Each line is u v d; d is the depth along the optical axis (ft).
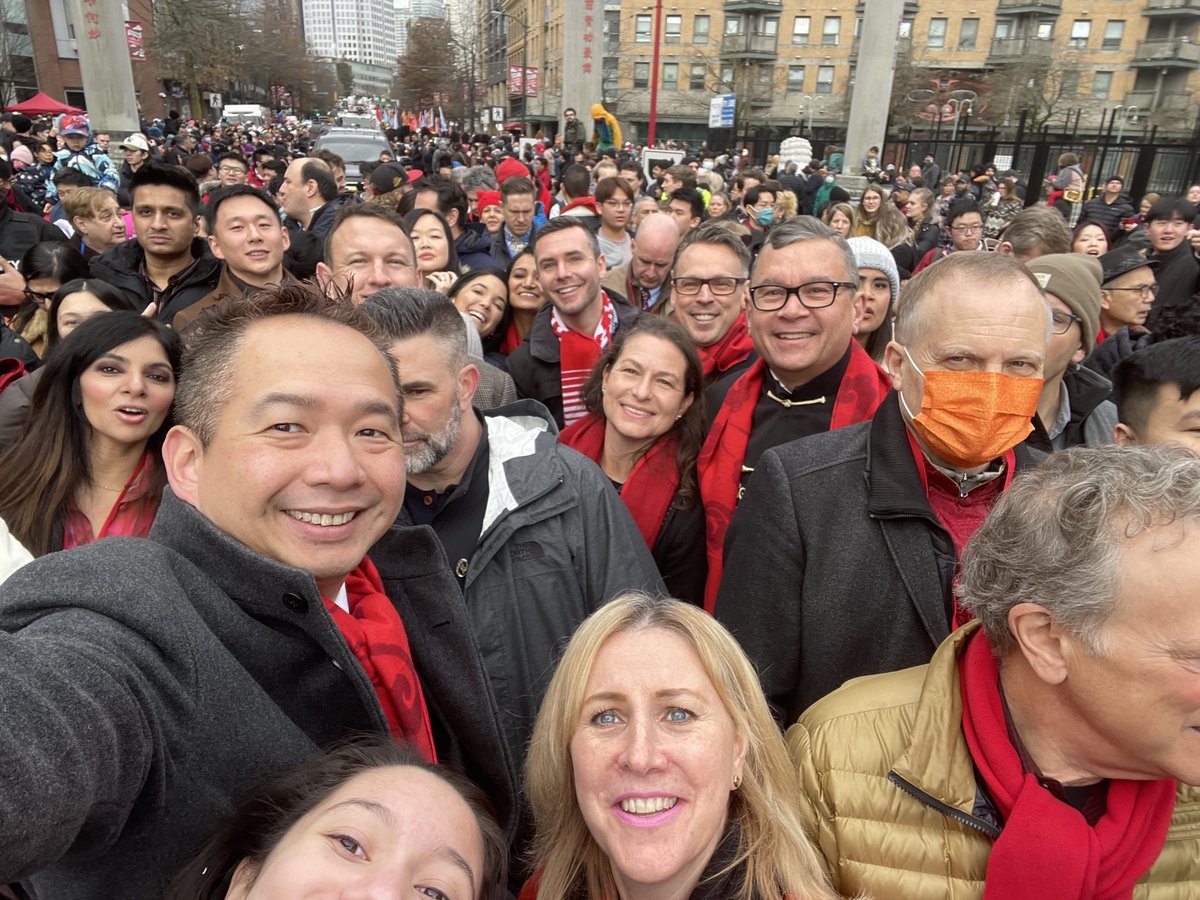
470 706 5.27
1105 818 3.95
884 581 5.48
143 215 14.05
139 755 3.07
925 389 5.22
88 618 3.20
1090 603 3.54
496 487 6.62
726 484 8.02
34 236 20.57
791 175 47.83
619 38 161.89
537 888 4.69
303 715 4.01
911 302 5.48
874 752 4.43
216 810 3.46
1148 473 3.66
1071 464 3.96
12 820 2.47
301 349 3.72
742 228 19.04
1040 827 3.80
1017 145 63.87
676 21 159.02
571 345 11.51
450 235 15.49
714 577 8.04
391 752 3.95
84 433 7.43
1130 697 3.53
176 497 3.92
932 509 5.43
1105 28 144.56
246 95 188.34
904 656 5.47
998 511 4.15
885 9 48.24
